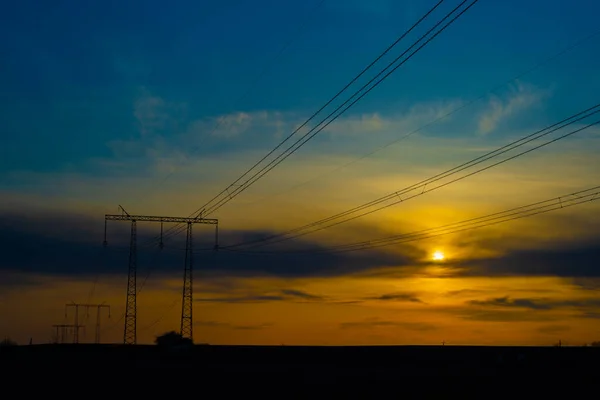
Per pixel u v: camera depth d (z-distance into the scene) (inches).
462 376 2246.6
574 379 2132.1
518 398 1686.8
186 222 2792.8
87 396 1775.3
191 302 2780.5
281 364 2903.5
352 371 2527.1
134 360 3075.8
